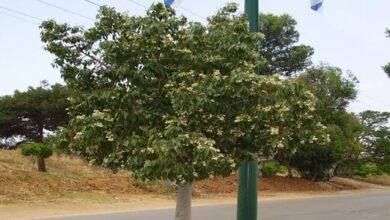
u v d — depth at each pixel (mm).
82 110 6328
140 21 6035
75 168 27500
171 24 5957
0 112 36125
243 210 7137
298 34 44625
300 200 27656
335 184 43000
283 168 46312
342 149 38188
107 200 21562
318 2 10211
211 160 5090
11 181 20531
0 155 26188
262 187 34344
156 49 5875
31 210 17297
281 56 44500
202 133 5641
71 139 6223
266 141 5805
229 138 5691
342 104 39531
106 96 5770
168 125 5293
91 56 6328
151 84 5875
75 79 6355
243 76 5379
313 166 40625
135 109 5867
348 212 21047
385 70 27281
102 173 27312
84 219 15695
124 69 5816
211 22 6453
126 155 5680
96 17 6297
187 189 6320
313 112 6059
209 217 17562
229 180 32875
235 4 6492
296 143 6023
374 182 56406
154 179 5441
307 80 38812
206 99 5324
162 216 17297
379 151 45094
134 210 19188
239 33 6105
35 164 25688
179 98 5359
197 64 5852
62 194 21172
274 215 18781
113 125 5719
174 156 5027
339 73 39312
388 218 19109
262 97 5590
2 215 15844
